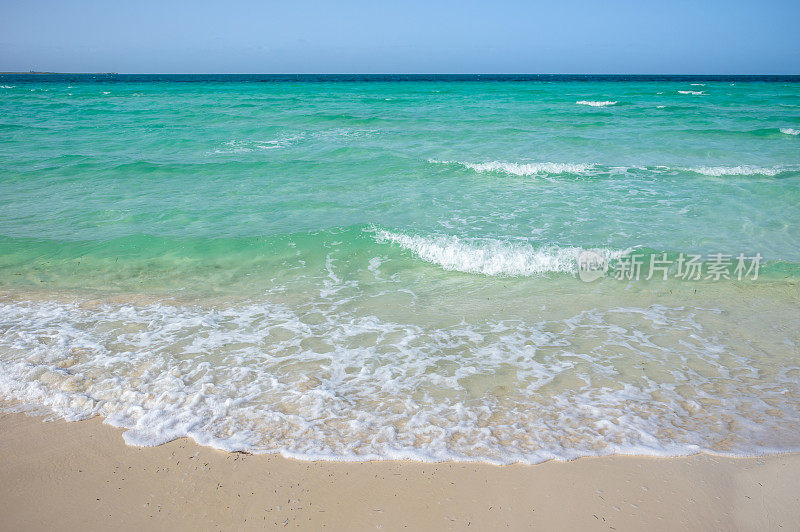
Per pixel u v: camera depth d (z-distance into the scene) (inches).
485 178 434.6
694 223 318.7
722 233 301.9
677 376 165.2
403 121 790.5
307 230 312.3
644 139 616.4
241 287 240.8
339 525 109.3
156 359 173.0
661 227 312.2
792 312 209.8
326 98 1346.0
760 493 117.3
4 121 803.4
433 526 109.0
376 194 391.2
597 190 395.5
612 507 113.9
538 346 185.2
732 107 1028.5
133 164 466.3
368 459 128.0
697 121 788.6
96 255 276.1
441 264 266.7
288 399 151.8
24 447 132.9
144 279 249.3
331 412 145.9
